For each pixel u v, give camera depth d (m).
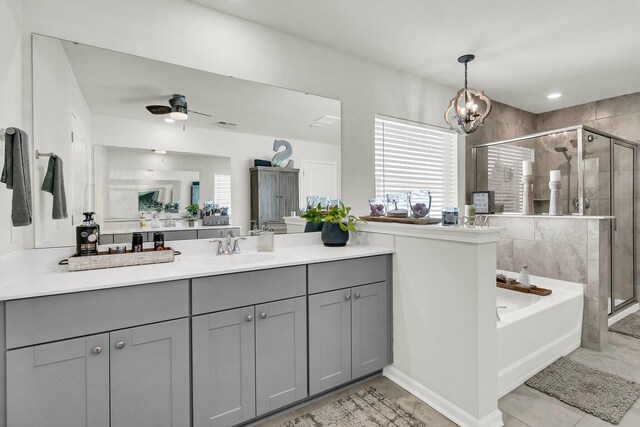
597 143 2.97
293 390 1.73
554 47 2.55
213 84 2.05
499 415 1.67
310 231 2.45
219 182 2.08
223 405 1.52
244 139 2.17
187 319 1.42
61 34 1.63
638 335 2.84
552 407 1.83
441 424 1.67
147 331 1.33
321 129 2.49
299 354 1.74
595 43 2.49
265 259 1.95
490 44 2.50
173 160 1.94
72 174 1.66
